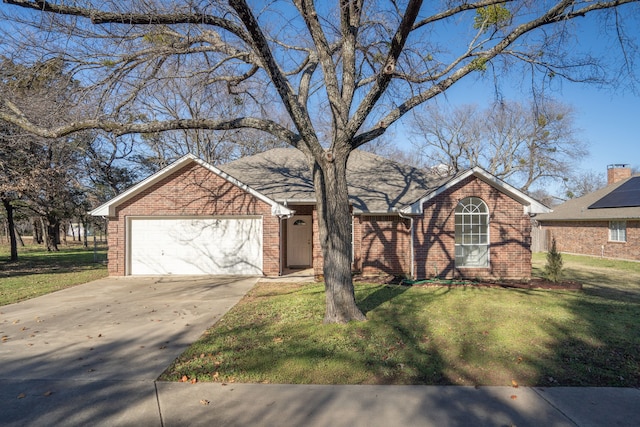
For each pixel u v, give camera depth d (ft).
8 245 136.98
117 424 12.30
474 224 42.37
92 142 61.05
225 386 14.93
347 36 24.04
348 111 23.98
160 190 46.39
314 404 13.48
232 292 35.06
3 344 20.22
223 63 29.86
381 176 52.60
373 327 21.70
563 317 24.63
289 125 53.26
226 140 84.53
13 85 26.45
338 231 22.57
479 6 22.66
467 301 29.37
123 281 42.37
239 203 46.03
